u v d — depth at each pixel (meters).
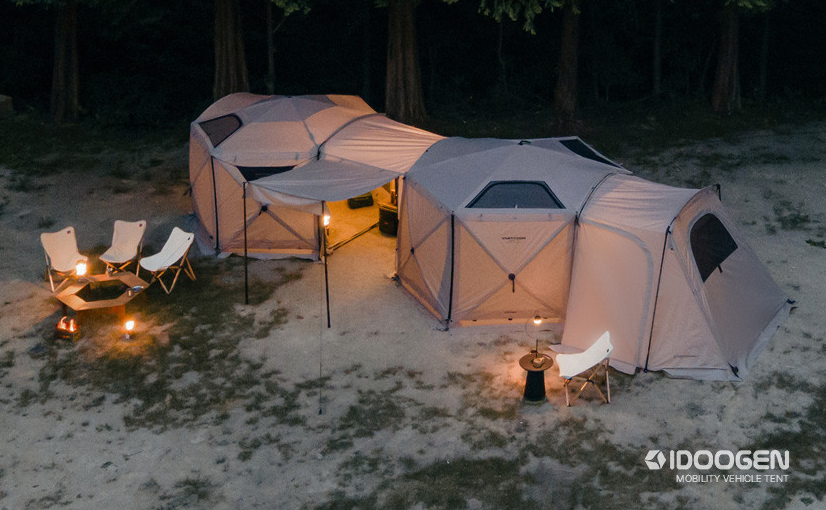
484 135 20.42
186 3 22.09
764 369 10.43
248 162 13.68
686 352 10.41
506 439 9.18
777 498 8.20
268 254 14.02
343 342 11.27
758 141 19.23
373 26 24.02
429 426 9.44
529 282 11.45
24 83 22.66
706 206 11.23
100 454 9.00
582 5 23.27
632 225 10.54
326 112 14.96
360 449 9.06
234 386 10.25
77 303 11.47
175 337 11.38
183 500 8.31
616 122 21.27
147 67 23.25
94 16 21.61
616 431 9.29
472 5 23.44
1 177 17.12
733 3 20.36
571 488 8.40
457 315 11.66
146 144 19.75
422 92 22.92
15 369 10.60
